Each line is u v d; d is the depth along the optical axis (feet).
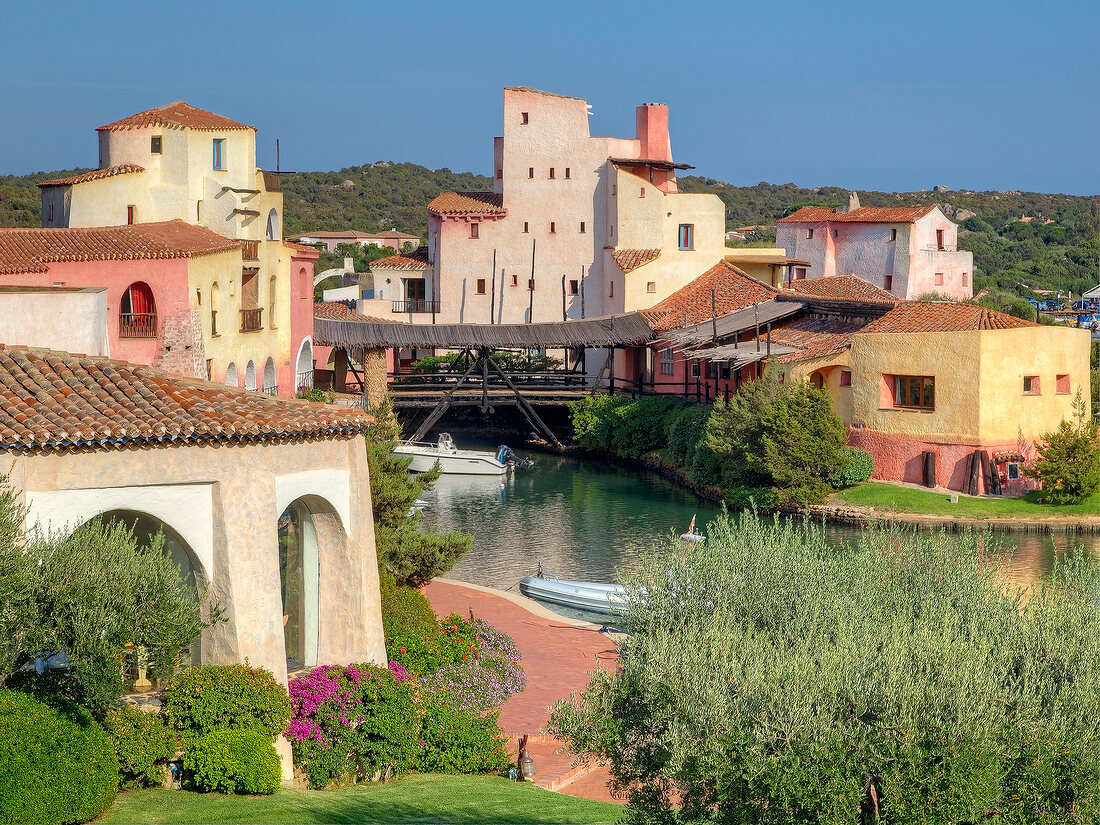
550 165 341.21
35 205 399.65
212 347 179.22
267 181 224.12
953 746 54.95
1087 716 57.36
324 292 377.09
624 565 170.19
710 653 62.85
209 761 76.07
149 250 162.91
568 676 115.55
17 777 65.05
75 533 70.90
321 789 81.35
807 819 55.21
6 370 82.99
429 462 253.85
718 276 309.83
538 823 73.97
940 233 391.24
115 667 68.03
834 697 57.47
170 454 78.74
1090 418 218.18
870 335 220.43
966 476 210.59
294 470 85.20
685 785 59.06
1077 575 71.31
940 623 66.85
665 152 345.31
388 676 86.94
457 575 164.35
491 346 277.23
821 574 72.33
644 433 267.80
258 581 81.46
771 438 211.61
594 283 341.21
